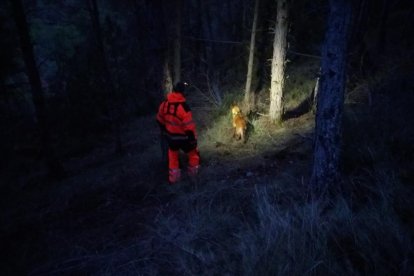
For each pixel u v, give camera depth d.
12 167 7.32
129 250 4.00
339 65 3.60
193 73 14.22
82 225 5.08
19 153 8.73
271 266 2.98
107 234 4.61
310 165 5.16
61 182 7.63
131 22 14.46
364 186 4.02
